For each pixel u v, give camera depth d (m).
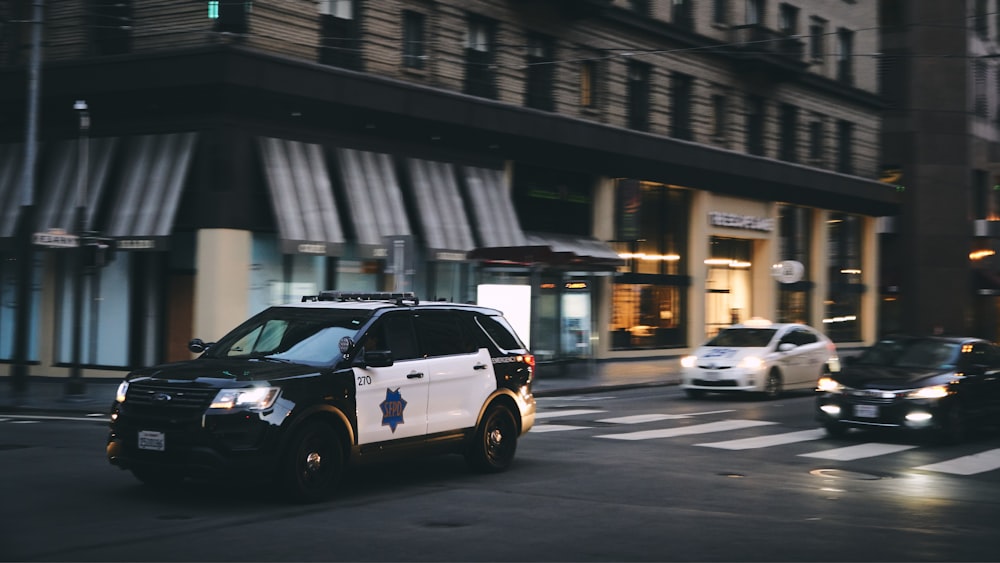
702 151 36.22
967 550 7.94
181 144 23.19
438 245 26.59
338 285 25.53
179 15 23.11
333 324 10.35
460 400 11.09
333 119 24.61
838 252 46.53
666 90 35.47
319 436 9.52
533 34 30.84
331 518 8.80
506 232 29.05
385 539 7.98
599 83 33.00
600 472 11.75
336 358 9.89
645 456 13.20
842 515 9.34
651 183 35.62
